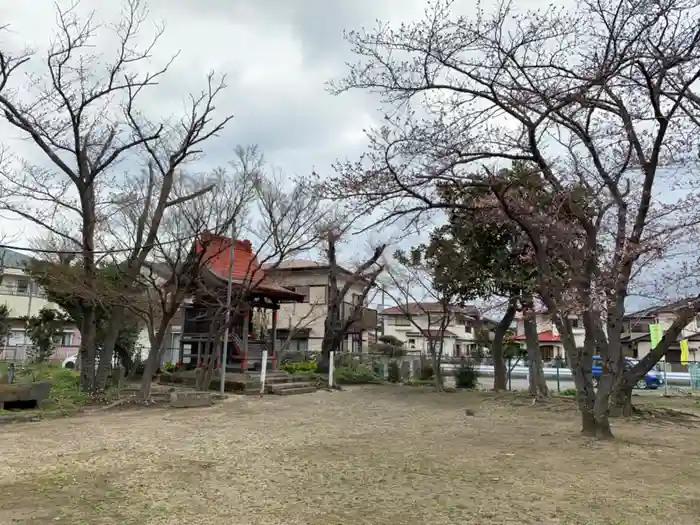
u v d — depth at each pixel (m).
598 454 8.54
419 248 22.34
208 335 19.17
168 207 16.80
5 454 8.16
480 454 8.46
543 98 9.66
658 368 29.75
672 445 9.49
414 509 5.57
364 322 35.31
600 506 5.73
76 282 14.78
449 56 9.76
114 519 5.20
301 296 23.08
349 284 25.86
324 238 18.88
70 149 15.95
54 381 16.88
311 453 8.45
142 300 16.89
